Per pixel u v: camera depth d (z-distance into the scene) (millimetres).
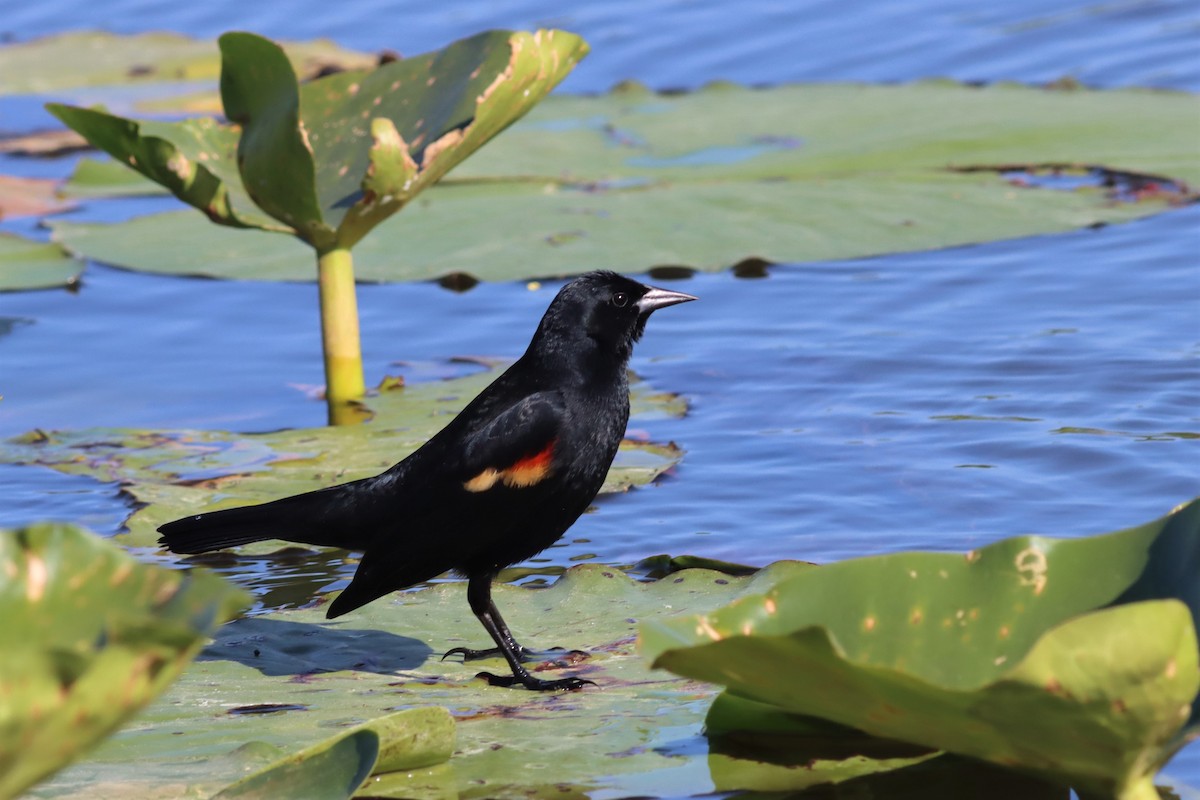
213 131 13383
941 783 5930
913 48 23391
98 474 10789
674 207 16312
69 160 21781
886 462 10430
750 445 10977
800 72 22906
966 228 15031
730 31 24953
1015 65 22125
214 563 9633
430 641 8055
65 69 26797
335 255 12305
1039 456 10281
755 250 14688
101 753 6328
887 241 14742
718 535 9500
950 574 5672
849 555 9000
